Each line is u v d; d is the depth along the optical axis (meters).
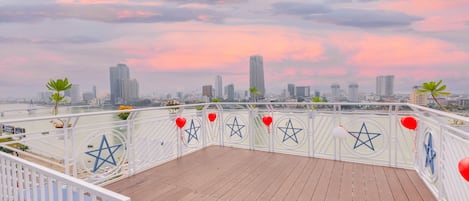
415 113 3.30
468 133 1.79
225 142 5.21
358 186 2.92
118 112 3.21
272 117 4.61
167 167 3.75
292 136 4.44
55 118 2.58
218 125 5.28
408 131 3.49
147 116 3.73
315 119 4.19
